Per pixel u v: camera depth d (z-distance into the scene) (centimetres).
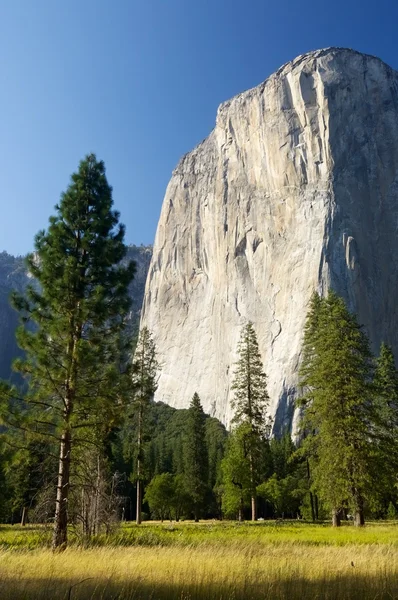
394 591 736
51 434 1606
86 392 1625
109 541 1727
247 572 838
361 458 2714
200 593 713
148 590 735
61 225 1795
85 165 1903
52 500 1767
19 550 1384
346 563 997
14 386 1595
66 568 934
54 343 1655
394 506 4688
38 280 1738
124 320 1800
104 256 1792
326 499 2867
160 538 1944
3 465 1622
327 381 2936
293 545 1596
